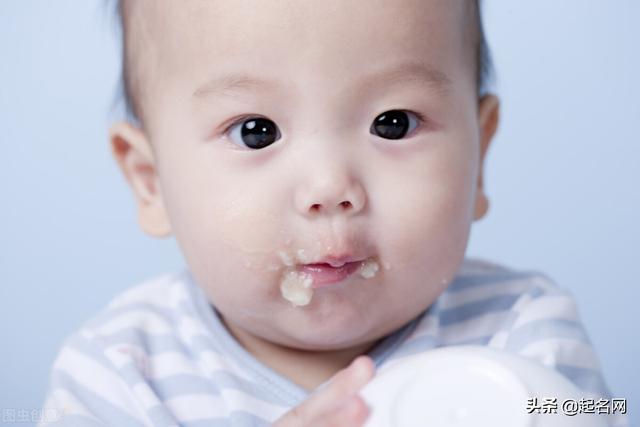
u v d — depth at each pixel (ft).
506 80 6.85
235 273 3.21
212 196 3.21
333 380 2.68
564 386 2.45
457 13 3.33
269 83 3.03
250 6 3.03
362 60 3.01
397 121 3.14
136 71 3.63
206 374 3.60
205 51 3.14
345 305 3.19
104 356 3.69
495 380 2.37
